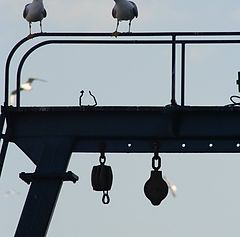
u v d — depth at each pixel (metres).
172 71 14.24
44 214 13.66
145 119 14.26
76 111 14.27
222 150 14.28
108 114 14.30
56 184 13.84
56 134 14.27
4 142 14.10
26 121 14.29
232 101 14.31
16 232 13.58
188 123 14.10
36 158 14.16
